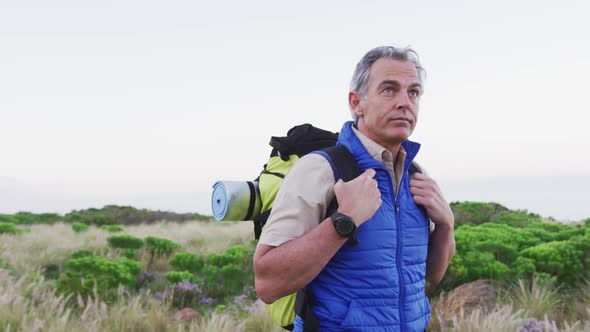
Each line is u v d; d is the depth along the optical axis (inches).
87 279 264.1
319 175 63.7
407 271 66.3
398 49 68.5
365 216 59.9
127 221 1047.0
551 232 399.5
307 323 64.2
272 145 78.1
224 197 74.8
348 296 63.0
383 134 66.6
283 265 59.4
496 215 561.6
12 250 448.1
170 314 260.4
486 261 269.0
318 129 78.6
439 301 236.2
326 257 59.1
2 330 170.7
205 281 361.4
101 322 195.8
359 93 69.7
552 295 244.2
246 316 240.7
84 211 1083.9
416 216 69.9
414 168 76.9
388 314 63.1
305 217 62.7
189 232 709.3
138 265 357.7
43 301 218.2
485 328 173.9
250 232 680.4
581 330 185.5
